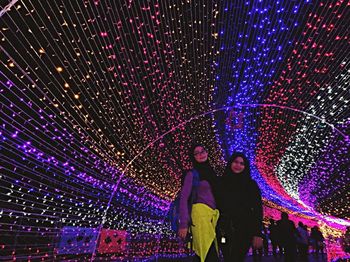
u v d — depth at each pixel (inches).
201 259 158.9
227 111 721.6
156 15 395.9
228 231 176.2
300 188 1331.2
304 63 473.4
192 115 722.2
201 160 176.1
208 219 162.9
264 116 762.8
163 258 671.8
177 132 725.3
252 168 1163.9
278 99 674.8
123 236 562.3
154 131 687.1
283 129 837.8
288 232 453.1
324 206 1382.9
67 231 449.4
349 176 1095.6
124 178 619.5
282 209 1663.4
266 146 935.7
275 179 1248.8
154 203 764.0
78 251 462.0
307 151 970.7
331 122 708.7
